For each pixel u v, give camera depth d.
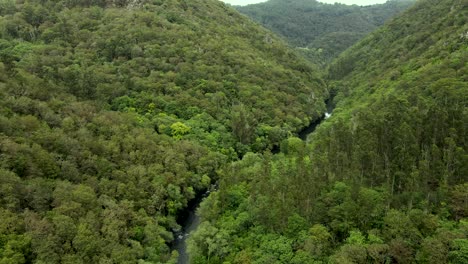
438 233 59.81
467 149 79.94
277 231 72.56
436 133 83.50
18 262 62.38
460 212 65.75
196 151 111.06
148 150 102.69
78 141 93.62
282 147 124.56
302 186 76.12
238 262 68.19
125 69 146.12
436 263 55.06
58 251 66.75
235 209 84.44
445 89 107.12
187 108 135.25
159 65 151.88
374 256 58.59
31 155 81.31
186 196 97.31
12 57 131.12
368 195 70.19
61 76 126.62
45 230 68.50
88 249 68.44
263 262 65.56
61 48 152.12
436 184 73.94
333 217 70.12
